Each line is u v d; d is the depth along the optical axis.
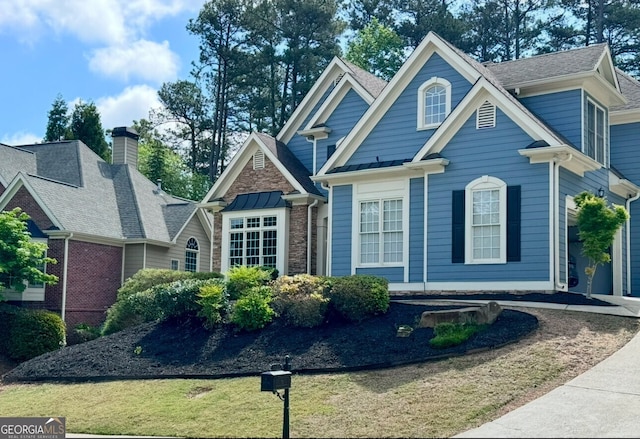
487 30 55.25
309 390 13.30
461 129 21.12
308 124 28.36
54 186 30.41
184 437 11.82
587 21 53.78
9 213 24.61
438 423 10.85
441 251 21.14
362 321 16.91
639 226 25.48
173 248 33.97
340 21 56.09
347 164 24.05
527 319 15.43
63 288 28.08
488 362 13.35
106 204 32.78
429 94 22.92
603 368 12.86
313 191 25.91
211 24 56.91
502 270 20.02
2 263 23.67
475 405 11.39
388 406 11.85
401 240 22.42
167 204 36.31
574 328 15.12
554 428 10.11
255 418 12.20
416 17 56.88
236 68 56.50
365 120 23.56
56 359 18.08
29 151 35.50
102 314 30.09
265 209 25.84
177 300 18.92
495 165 20.44
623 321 15.80
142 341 18.25
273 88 57.28
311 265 25.42
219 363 16.00
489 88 20.44
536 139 19.78
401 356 14.38
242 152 27.05
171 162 58.50
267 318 17.56
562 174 20.28
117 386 15.58
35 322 23.22
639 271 25.36
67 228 28.44
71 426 13.07
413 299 20.44
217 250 27.28
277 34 56.50
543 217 19.53
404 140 23.06
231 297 19.11
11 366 22.59
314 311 17.02
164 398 14.12
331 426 11.32
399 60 52.31
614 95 23.69
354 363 14.45
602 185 23.22
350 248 23.44
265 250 25.84
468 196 20.78
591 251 18.42
